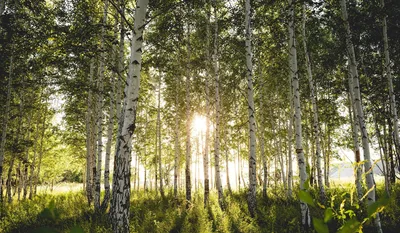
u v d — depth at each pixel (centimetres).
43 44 798
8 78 1154
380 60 1167
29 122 1672
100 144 1152
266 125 1923
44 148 2083
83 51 781
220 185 1189
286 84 1614
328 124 1623
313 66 1437
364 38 1090
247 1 1013
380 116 1261
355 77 768
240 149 2373
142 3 565
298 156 809
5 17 937
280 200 1309
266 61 1405
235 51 1412
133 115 538
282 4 1069
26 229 795
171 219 896
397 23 1045
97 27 762
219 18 1420
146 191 2325
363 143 696
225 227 803
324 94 1638
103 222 825
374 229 729
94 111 1688
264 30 1356
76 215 992
